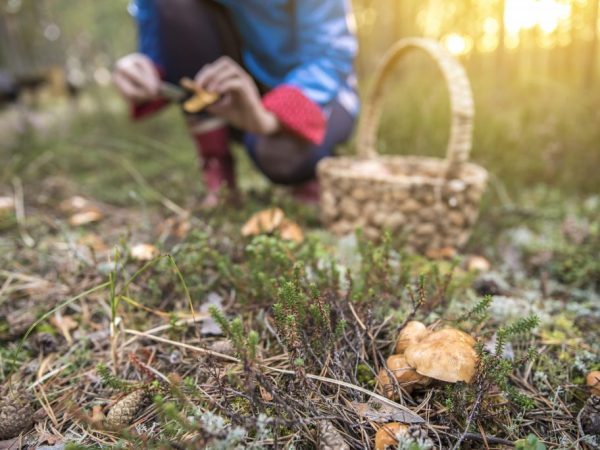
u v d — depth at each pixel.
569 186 2.54
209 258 1.63
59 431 1.05
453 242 1.84
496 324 1.37
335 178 1.91
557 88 3.05
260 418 0.87
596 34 3.05
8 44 6.65
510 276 1.76
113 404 1.12
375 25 4.59
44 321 1.43
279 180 2.24
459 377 0.97
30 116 4.79
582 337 1.37
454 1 3.49
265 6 2.00
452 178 1.81
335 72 2.09
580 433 1.02
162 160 3.29
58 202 2.51
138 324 1.39
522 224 2.19
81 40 9.21
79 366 1.27
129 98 2.06
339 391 1.07
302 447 0.97
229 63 1.77
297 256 1.47
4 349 1.33
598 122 2.78
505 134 2.83
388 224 1.80
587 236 1.89
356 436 0.99
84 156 3.43
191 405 0.93
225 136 2.44
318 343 1.12
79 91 5.44
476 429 1.00
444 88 3.27
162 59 2.29
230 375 1.02
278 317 1.05
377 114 2.22
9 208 2.18
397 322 1.29
